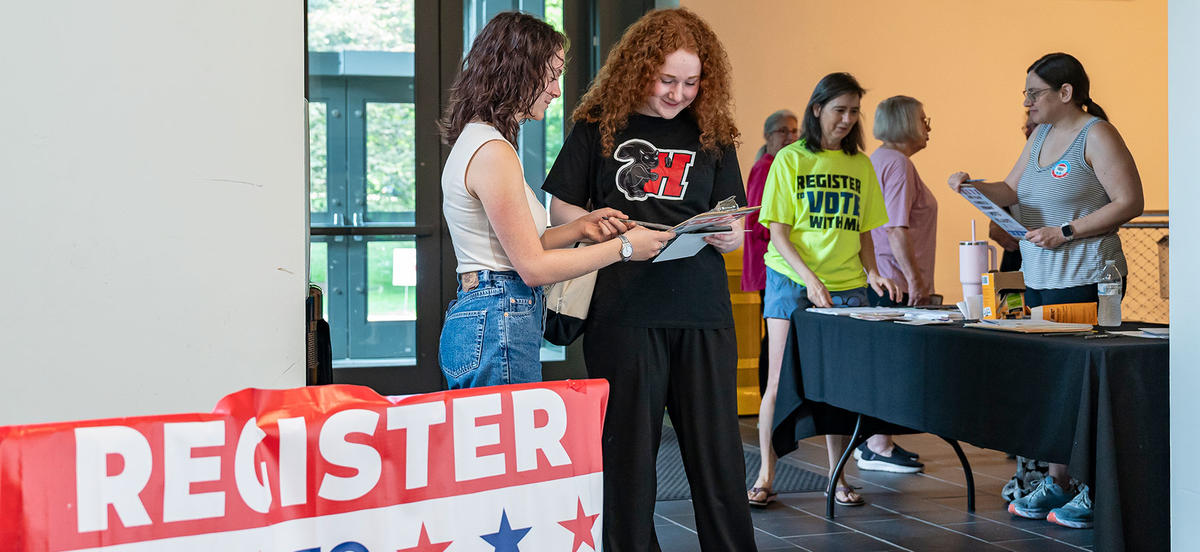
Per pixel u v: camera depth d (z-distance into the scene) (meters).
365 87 5.41
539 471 1.05
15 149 1.31
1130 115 6.93
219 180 1.37
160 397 1.37
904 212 4.73
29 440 0.84
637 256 2.00
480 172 1.81
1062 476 3.43
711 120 2.36
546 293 2.32
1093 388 2.23
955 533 3.23
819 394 3.43
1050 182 3.29
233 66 1.37
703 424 2.37
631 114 2.35
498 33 1.88
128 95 1.34
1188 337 2.01
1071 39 6.75
